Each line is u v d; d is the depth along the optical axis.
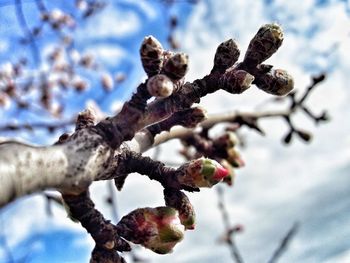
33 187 0.05
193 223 0.08
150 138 0.09
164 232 0.07
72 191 0.06
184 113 0.09
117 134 0.07
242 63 0.08
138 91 0.07
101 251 0.07
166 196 0.08
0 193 0.05
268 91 0.08
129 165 0.07
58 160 0.06
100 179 0.07
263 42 0.08
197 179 0.08
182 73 0.07
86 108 0.08
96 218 0.07
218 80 0.08
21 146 0.05
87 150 0.06
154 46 0.07
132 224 0.07
